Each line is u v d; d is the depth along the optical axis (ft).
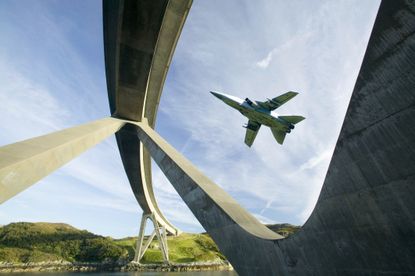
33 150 37.45
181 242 343.67
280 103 81.20
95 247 269.64
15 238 264.11
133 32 56.54
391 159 15.80
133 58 61.87
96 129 57.62
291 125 84.89
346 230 18.63
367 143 17.25
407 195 15.02
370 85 17.02
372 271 16.89
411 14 14.71
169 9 56.34
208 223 37.01
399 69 15.35
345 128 18.90
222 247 33.22
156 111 84.23
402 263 15.29
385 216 16.16
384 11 16.14
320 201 21.09
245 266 28.76
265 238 26.89
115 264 242.17
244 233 29.66
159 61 68.74
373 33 16.76
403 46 15.16
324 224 20.44
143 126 75.61
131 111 76.18
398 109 15.40
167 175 51.60
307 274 21.36
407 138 14.99
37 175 36.88
